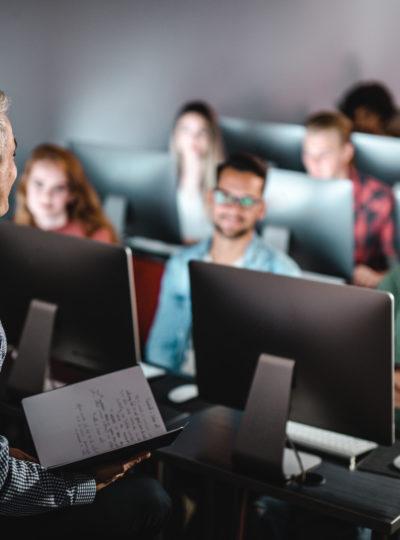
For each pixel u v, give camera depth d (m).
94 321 2.45
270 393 2.04
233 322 2.13
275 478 1.99
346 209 3.30
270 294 2.06
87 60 4.80
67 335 2.52
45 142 4.73
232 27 5.33
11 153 1.76
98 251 2.38
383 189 4.32
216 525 2.44
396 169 4.34
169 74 5.16
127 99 5.03
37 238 2.50
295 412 2.10
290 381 2.03
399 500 1.94
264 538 2.42
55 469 1.80
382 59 5.77
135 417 1.87
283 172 3.45
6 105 1.76
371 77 5.77
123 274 2.36
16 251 2.54
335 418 2.05
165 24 5.08
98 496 2.04
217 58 5.32
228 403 2.23
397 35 5.76
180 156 4.57
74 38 4.71
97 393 1.90
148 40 5.03
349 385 2.00
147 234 4.09
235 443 2.04
